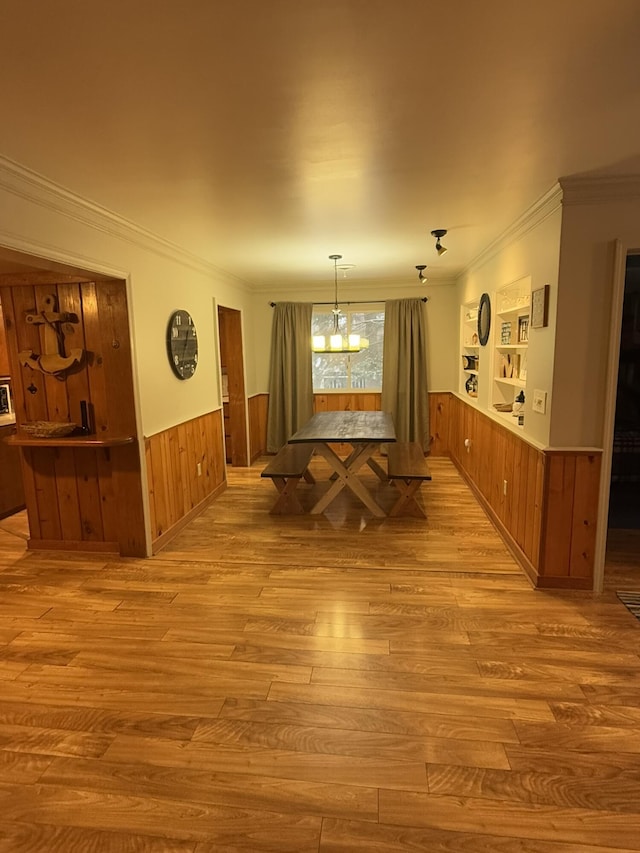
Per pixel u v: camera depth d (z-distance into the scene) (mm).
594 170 2375
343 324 6566
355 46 1370
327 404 6699
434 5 1201
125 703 2061
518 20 1268
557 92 1641
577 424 2795
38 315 3320
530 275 3178
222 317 6008
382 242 3943
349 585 3020
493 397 4273
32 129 1831
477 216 3189
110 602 2867
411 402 6320
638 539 3580
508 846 1463
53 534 3639
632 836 1488
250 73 1495
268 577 3148
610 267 2635
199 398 4531
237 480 5586
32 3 1159
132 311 3293
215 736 1879
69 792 1655
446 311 6230
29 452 3551
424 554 3455
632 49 1402
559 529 2885
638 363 3908
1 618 2713
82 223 2742
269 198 2709
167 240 3670
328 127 1873
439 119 1824
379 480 5371
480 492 4582
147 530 3482
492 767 1725
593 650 2357
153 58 1404
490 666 2250
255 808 1587
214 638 2498
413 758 1766
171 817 1562
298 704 2037
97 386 3393
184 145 1996
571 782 1664
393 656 2330
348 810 1576
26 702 2076
